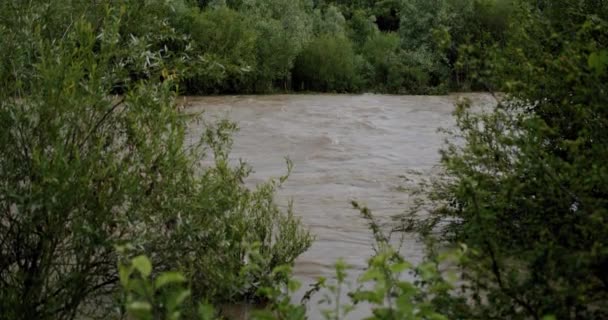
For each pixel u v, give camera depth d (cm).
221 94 2564
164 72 426
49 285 386
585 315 328
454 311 304
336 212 788
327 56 2839
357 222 737
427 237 401
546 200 338
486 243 311
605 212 304
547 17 508
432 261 283
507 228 346
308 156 1208
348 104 2189
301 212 787
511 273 316
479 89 2730
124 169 377
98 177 369
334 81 2850
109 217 376
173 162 391
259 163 1132
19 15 411
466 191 323
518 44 473
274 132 1487
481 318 312
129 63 432
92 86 380
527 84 414
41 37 418
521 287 309
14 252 377
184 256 399
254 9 2781
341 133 1500
